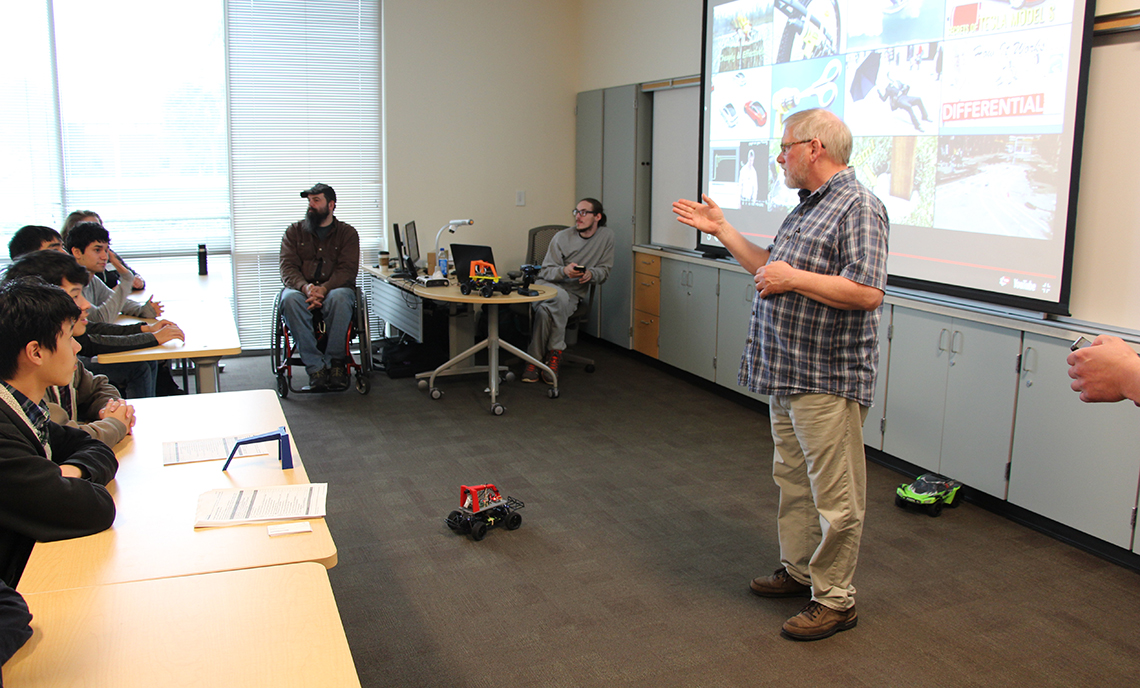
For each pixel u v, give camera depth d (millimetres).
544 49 6371
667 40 5402
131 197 5445
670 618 2426
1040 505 3010
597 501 3320
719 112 4809
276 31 5613
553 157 6543
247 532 1559
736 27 4598
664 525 3096
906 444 3592
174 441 2051
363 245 6152
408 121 6016
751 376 2414
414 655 2215
